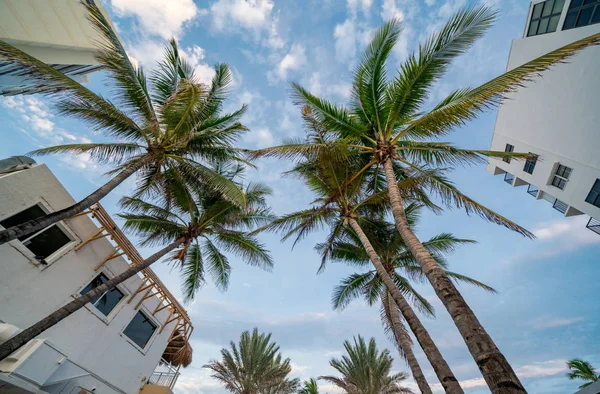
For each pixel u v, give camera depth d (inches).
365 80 372.5
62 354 331.9
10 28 399.2
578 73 628.1
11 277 320.2
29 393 289.4
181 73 436.1
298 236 492.7
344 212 470.3
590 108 602.5
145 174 433.1
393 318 492.4
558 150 688.4
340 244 581.6
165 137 398.3
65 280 374.9
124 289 466.6
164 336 549.6
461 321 176.6
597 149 588.4
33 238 357.1
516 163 860.6
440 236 583.2
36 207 362.3
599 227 650.8
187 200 504.4
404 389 702.5
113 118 357.1
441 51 296.8
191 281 550.0
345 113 396.8
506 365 147.5
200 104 386.3
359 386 709.3
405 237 275.7
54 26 471.2
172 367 611.2
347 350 781.9
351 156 434.9
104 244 445.1
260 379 760.3
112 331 430.3
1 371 271.1
